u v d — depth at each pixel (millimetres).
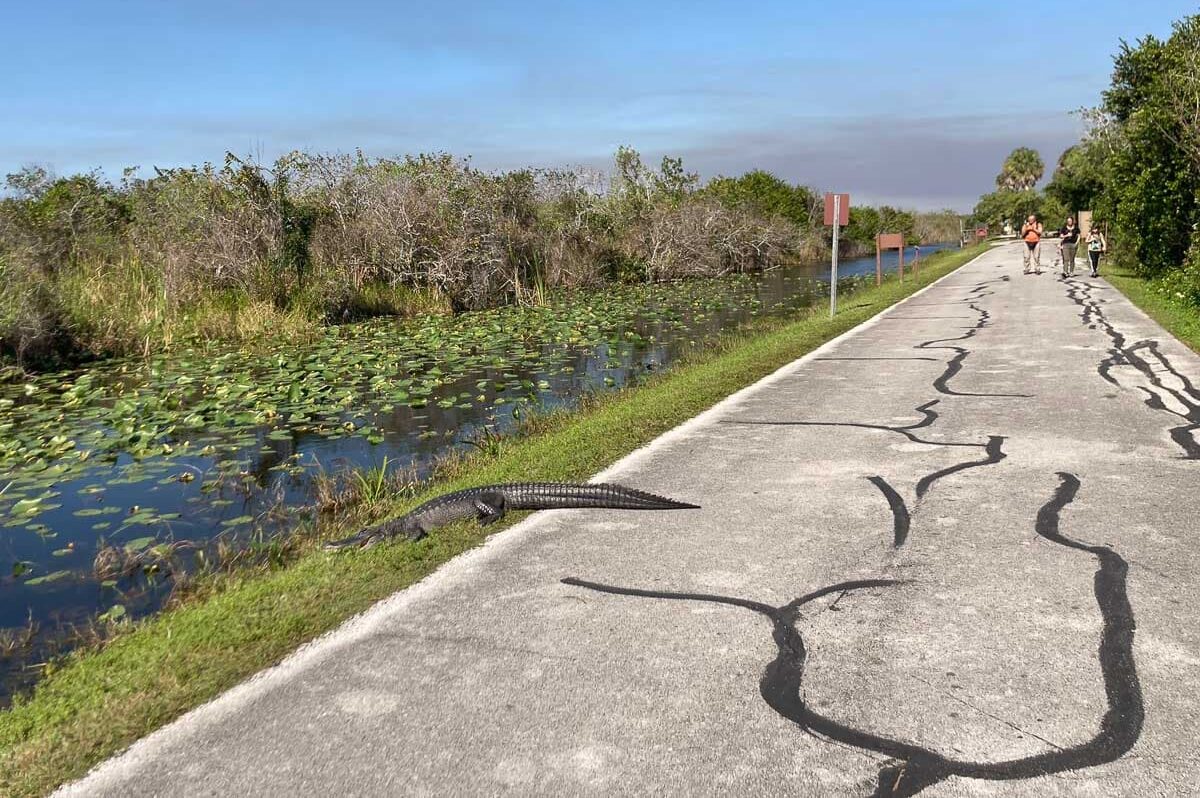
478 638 4102
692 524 5555
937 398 9070
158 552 6301
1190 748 3072
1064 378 9812
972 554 4859
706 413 8883
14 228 18562
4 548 6613
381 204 24172
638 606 4379
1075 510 5473
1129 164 21516
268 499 7672
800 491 6137
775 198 52719
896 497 5910
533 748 3209
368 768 3131
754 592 4492
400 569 5012
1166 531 5051
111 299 18344
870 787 2938
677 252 36906
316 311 20750
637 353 15781
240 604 4633
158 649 4172
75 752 3322
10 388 13117
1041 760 3043
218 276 20578
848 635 3990
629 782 2998
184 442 9688
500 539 5438
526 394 12047
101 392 12320
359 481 7551
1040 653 3762
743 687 3578
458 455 8727
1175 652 3719
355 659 3947
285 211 21641
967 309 17766
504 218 27656
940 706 3393
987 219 92125
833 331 14977
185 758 3250
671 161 43469
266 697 3652
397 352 15875
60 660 4613
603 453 7379
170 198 21781
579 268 31250
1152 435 7188
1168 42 20984
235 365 14711
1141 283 20953
